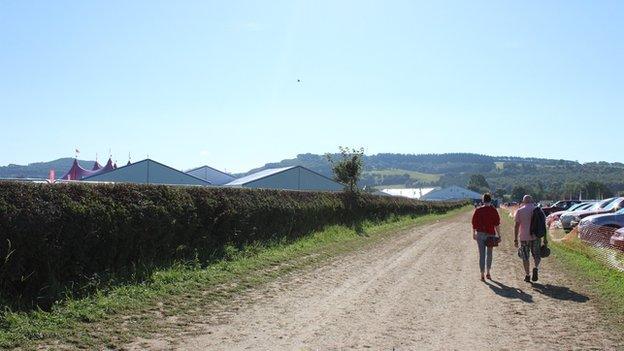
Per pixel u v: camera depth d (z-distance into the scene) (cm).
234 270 1296
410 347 735
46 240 890
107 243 1034
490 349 734
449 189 15125
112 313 859
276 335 779
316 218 2342
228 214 1506
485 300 1072
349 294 1104
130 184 1162
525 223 1304
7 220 830
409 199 5975
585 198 12625
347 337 777
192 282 1120
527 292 1162
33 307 838
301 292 1109
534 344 761
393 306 999
